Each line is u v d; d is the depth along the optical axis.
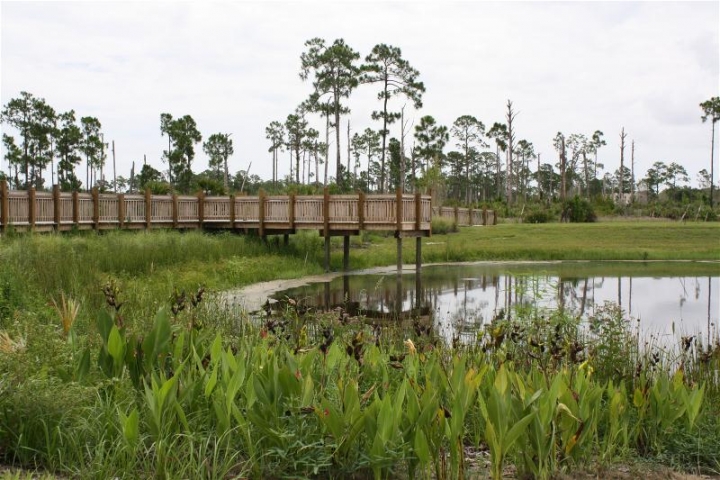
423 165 64.75
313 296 14.70
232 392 3.93
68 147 51.81
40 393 4.20
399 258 19.48
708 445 4.73
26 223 17.06
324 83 44.75
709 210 46.28
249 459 3.87
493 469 3.81
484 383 4.60
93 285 10.67
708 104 61.62
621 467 4.47
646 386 4.96
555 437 4.24
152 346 4.51
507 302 13.98
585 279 18.50
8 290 8.75
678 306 13.57
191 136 49.75
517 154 84.81
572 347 5.64
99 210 19.22
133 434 3.73
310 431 4.06
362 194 19.47
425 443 3.67
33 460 4.02
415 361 4.95
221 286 14.28
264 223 20.69
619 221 42.19
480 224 36.69
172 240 17.52
